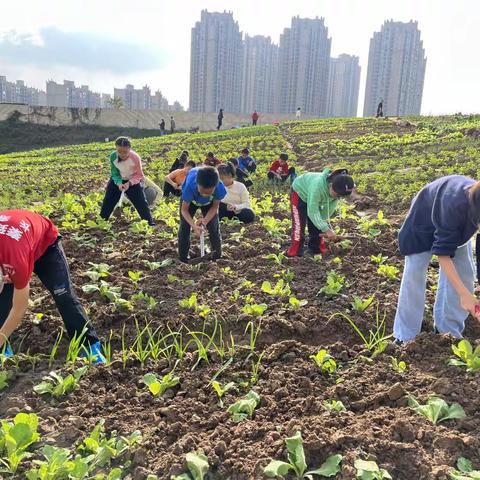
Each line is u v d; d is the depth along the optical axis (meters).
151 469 2.91
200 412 3.41
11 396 3.65
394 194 12.02
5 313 4.06
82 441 3.16
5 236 3.27
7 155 30.78
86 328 4.12
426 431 2.98
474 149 17.72
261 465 2.79
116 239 8.12
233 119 56.16
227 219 9.28
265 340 4.61
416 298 4.26
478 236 4.00
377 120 31.84
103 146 32.19
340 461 2.79
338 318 4.79
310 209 6.20
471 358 3.59
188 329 4.70
